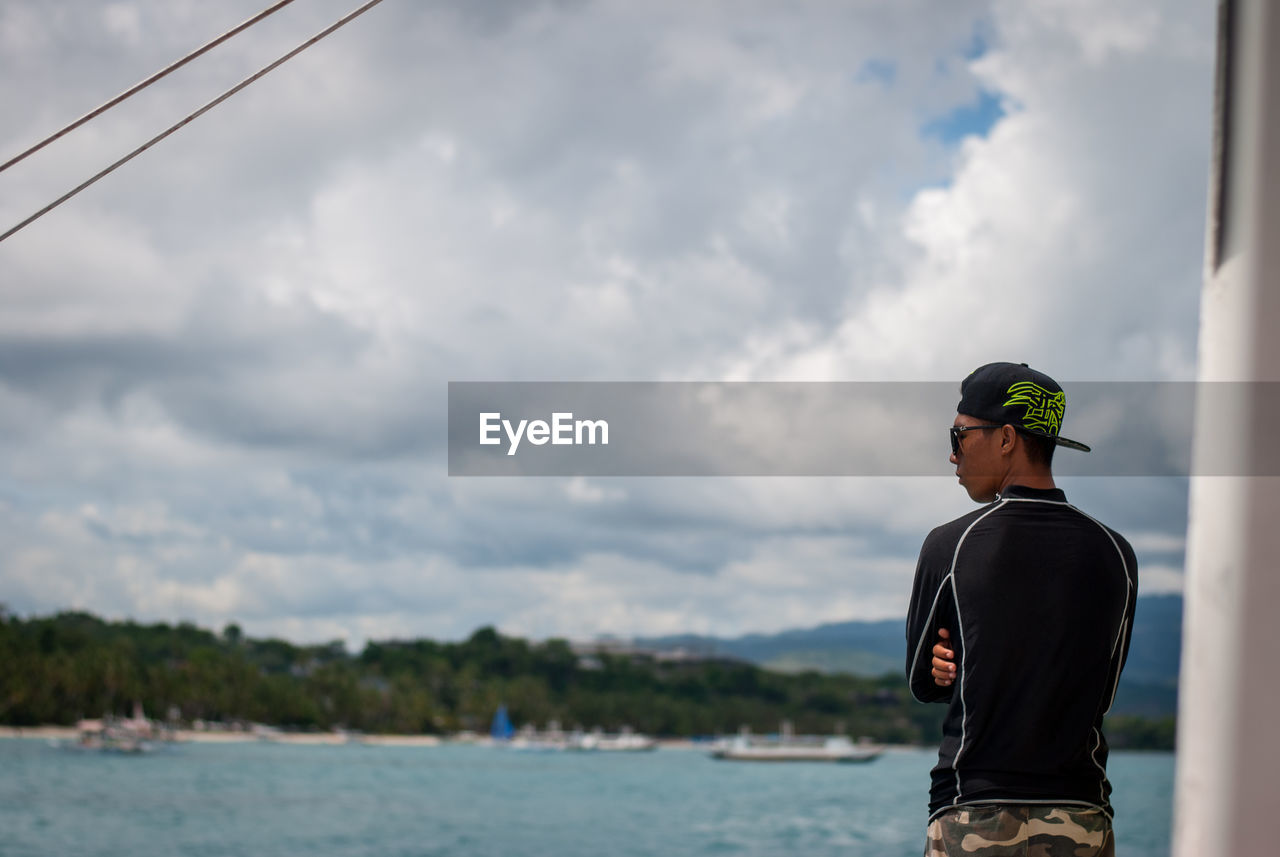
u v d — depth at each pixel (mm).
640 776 158250
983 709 2678
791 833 84312
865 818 96438
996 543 2766
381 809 99500
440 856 69375
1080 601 2689
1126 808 95000
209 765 152250
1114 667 2730
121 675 191375
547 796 118250
